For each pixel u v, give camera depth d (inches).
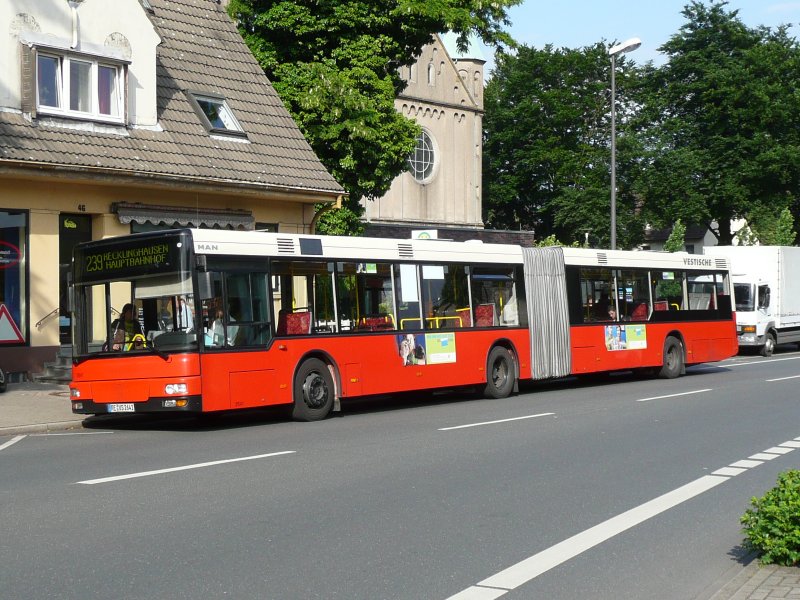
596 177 2620.6
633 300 948.0
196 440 530.9
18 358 785.6
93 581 251.8
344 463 440.5
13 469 427.8
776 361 1263.5
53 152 788.6
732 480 404.8
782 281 1419.8
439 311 739.4
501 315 799.7
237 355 585.3
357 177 1133.1
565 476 411.5
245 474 410.3
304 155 1033.5
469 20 1135.0
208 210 928.9
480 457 460.4
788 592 236.1
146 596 239.1
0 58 786.2
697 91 2448.3
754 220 2368.4
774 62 2399.1
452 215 2731.3
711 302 1051.3
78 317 596.7
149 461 448.5
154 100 906.1
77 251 601.3
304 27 1103.6
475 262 778.8
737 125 2400.3
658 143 2455.7
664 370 982.4
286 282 623.2
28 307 794.2
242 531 308.7
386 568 268.1
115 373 577.6
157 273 575.2
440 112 2701.8
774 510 263.6
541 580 259.4
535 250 841.5
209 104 988.6
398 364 695.7
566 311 865.5
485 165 3117.6
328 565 270.1
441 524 321.4
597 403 728.3
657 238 3403.1
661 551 291.6
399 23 1139.3
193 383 561.3
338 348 652.1
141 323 578.2
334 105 1095.0
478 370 768.9
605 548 294.2
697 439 525.3
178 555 278.7
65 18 831.7
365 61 1112.8
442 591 247.3
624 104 2859.3
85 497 360.2
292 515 331.9
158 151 881.5
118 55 868.0
